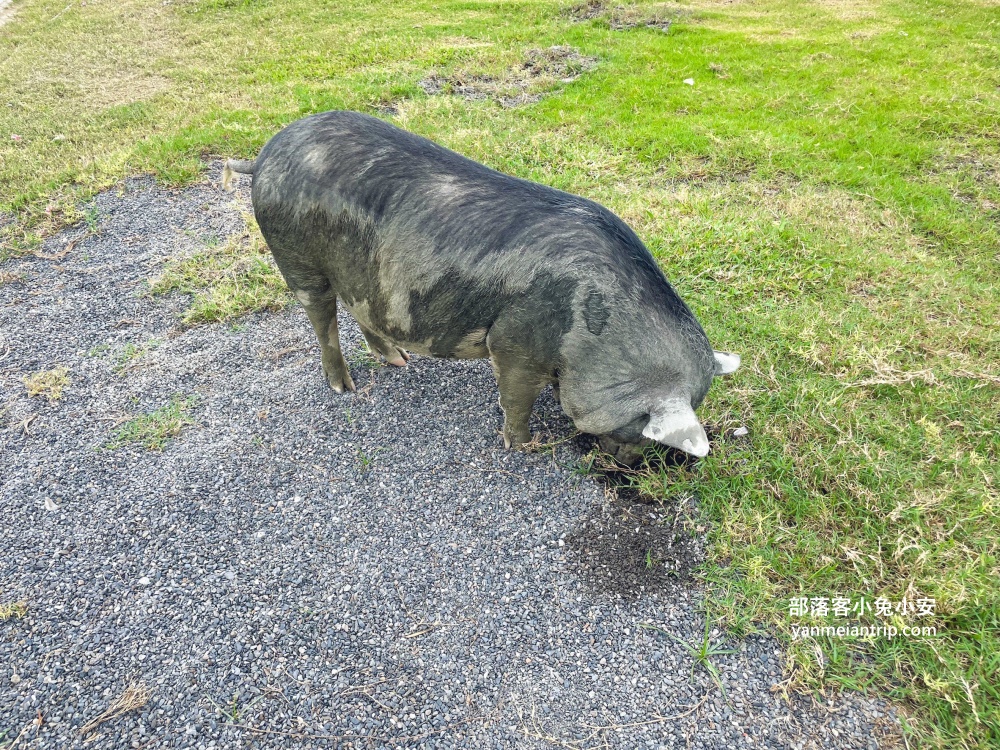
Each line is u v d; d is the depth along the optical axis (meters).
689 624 2.95
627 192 5.89
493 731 2.64
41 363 4.43
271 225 3.41
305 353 4.48
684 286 4.75
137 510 3.46
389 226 3.13
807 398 3.85
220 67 9.62
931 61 8.69
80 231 5.81
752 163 6.34
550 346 3.10
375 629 2.97
